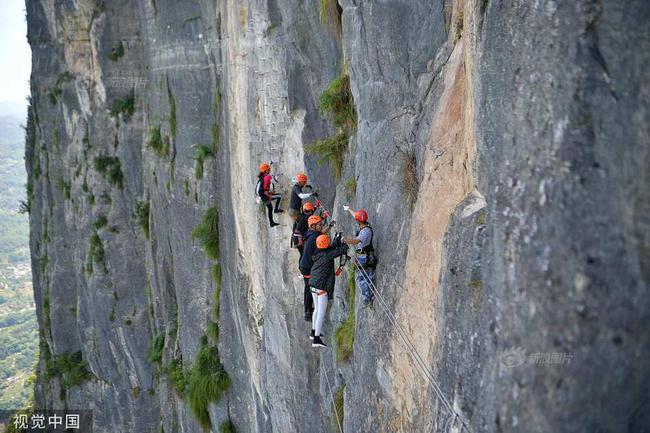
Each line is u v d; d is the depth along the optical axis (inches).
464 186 269.7
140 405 1165.7
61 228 1339.8
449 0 330.0
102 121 1154.0
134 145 1116.5
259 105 589.9
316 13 498.3
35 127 1435.8
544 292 173.8
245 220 644.1
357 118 447.2
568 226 171.9
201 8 778.2
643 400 161.2
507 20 214.1
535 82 192.2
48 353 1494.8
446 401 231.1
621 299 160.6
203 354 810.8
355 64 420.2
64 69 1218.0
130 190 1136.2
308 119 521.3
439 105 320.8
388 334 326.3
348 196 450.3
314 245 387.9
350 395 388.8
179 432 970.1
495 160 212.7
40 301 1489.9
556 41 186.7
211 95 798.5
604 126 172.2
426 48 352.8
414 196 336.5
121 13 1108.5
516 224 188.7
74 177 1224.2
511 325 184.1
